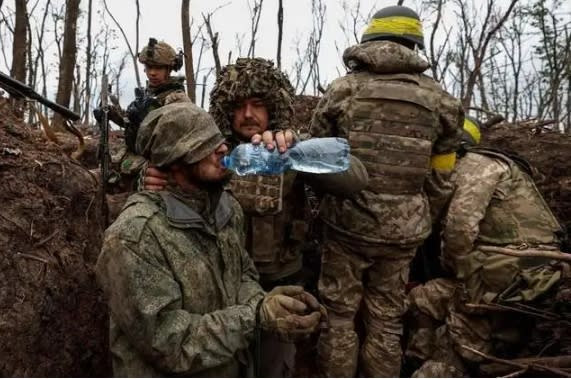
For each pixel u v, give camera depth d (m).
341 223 3.01
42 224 2.79
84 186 3.25
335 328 3.12
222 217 2.14
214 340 1.96
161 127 2.00
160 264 1.95
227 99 2.61
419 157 2.94
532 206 3.25
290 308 2.05
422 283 3.86
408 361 3.57
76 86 11.79
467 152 3.39
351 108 2.95
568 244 3.89
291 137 2.28
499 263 3.08
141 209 1.98
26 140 3.21
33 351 2.46
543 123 5.45
